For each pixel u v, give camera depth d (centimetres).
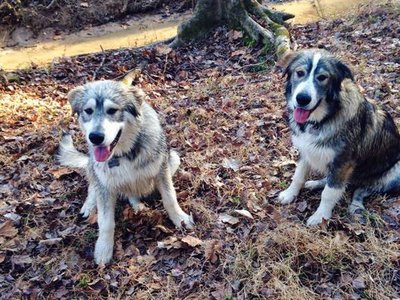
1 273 128
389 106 182
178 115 201
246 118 192
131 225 139
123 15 417
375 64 223
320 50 131
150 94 232
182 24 303
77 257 131
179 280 121
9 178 168
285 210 140
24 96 248
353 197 140
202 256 126
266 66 251
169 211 137
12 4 394
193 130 188
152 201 149
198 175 157
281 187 151
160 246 129
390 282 113
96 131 113
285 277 116
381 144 135
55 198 155
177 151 175
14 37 387
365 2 331
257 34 277
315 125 127
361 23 287
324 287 113
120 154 125
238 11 294
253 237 129
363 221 131
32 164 174
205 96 221
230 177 158
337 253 119
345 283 113
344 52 242
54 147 181
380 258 117
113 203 131
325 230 127
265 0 401
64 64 296
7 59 354
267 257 122
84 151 182
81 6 411
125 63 285
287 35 265
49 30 396
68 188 160
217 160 167
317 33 292
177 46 300
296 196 144
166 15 414
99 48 357
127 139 123
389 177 142
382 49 241
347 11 327
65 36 391
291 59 132
